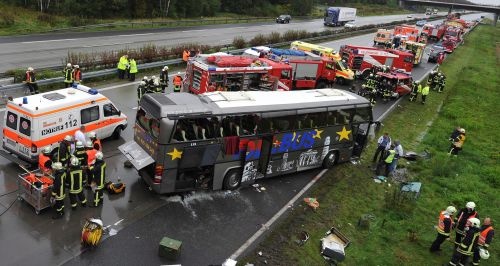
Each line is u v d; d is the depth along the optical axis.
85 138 14.50
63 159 13.23
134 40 38.47
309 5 90.75
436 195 17.28
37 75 22.59
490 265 13.04
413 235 13.52
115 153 16.17
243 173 14.64
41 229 11.16
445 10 193.25
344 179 17.11
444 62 50.62
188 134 12.92
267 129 14.58
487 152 24.39
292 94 16.45
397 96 30.61
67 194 12.94
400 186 16.92
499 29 115.31
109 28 43.97
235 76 21.88
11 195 12.49
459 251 12.10
